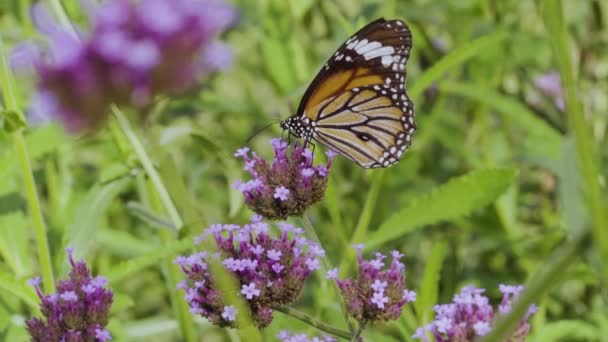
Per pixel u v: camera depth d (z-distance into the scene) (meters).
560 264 0.48
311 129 0.62
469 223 0.68
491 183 0.59
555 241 0.68
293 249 0.54
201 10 0.45
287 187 0.56
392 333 0.63
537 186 0.73
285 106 0.71
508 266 0.71
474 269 0.70
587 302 0.69
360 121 0.62
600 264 0.48
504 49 0.71
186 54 0.45
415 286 0.69
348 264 0.61
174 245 0.56
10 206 0.61
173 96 0.46
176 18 0.45
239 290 0.53
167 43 0.45
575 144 0.48
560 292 0.69
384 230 0.60
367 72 0.61
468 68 0.73
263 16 0.70
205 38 0.45
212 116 0.74
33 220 0.57
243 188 0.56
